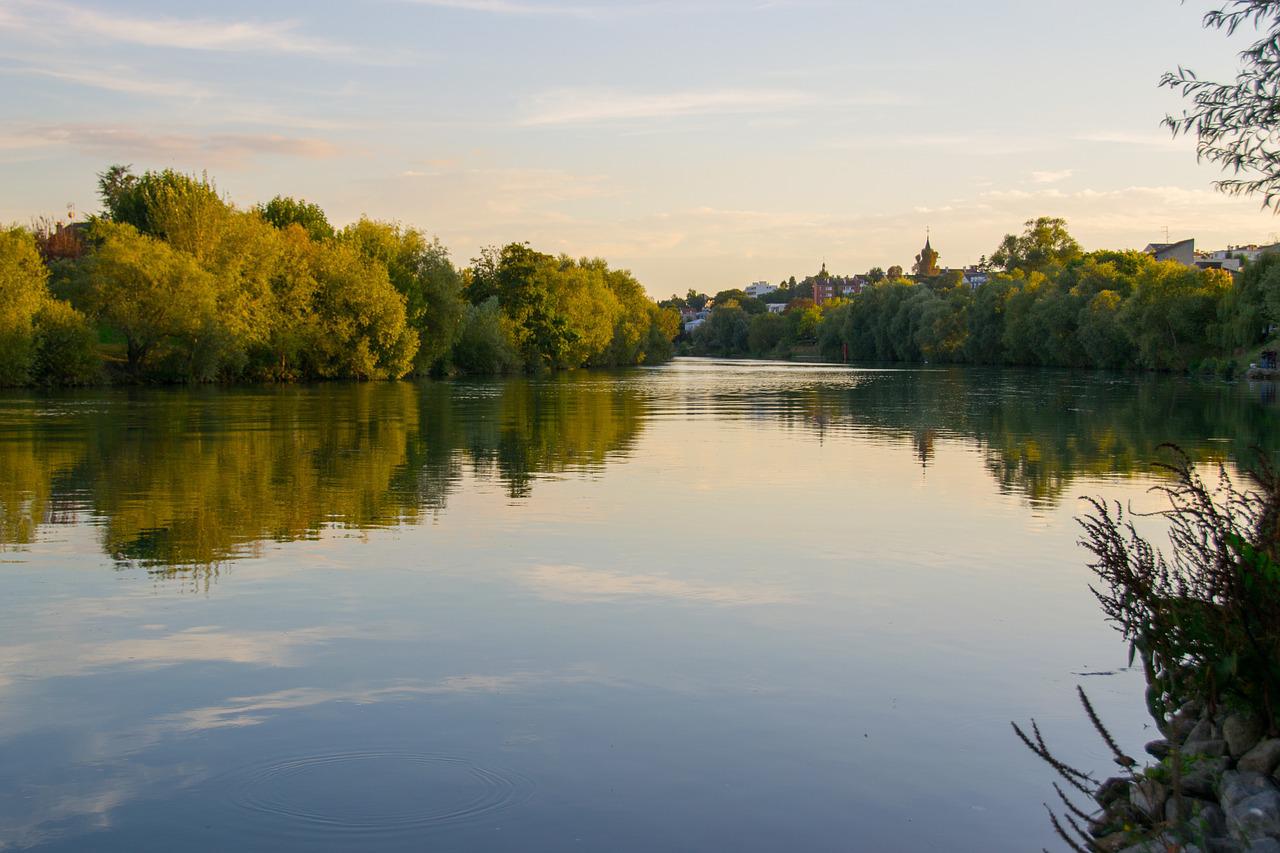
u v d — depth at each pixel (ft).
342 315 236.22
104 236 206.39
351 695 27.61
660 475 72.08
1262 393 182.80
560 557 44.80
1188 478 25.88
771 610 36.42
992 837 20.43
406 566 42.83
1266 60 30.55
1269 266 224.53
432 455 83.92
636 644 32.32
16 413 126.82
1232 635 22.34
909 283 489.67
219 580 40.22
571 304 340.39
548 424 116.67
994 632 33.88
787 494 63.46
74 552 45.11
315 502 59.16
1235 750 21.97
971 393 187.62
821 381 249.75
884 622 34.99
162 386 197.06
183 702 27.07
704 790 22.20
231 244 214.48
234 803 21.43
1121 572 25.08
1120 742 24.88
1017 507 58.75
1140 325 272.31
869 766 23.49
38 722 25.71
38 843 19.84
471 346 295.89
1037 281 363.15
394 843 19.84
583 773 22.95
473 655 31.07
